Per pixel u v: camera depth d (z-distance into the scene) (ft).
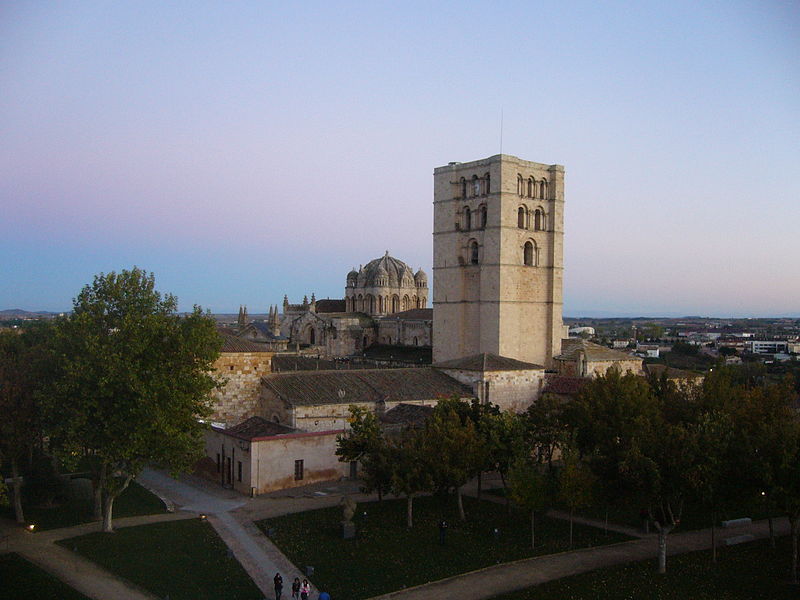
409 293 588.91
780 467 172.45
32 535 203.00
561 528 219.82
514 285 391.24
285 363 431.43
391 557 189.78
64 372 217.36
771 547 198.29
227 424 297.12
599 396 254.68
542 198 407.23
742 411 235.61
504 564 186.60
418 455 213.66
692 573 180.04
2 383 217.15
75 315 222.28
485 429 237.25
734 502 185.57
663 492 180.55
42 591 162.09
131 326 212.84
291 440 257.14
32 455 245.65
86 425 210.18
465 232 406.21
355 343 547.49
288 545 196.13
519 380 342.64
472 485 273.54
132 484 264.11
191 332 220.02
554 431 245.86
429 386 326.24
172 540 197.06
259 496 246.68
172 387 212.23
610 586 170.91
